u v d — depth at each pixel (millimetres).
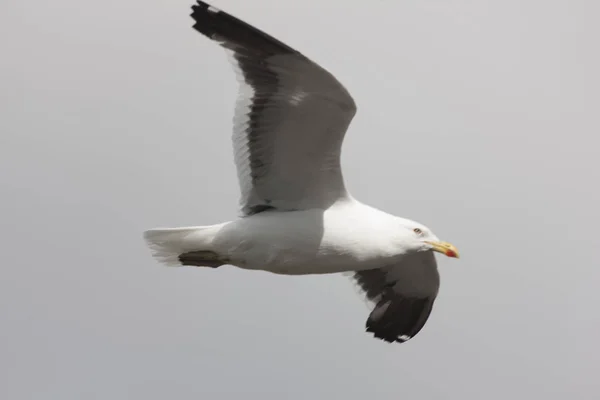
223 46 13297
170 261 14664
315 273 14750
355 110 13312
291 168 14297
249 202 14695
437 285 16688
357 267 14688
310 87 13211
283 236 14305
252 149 14180
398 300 17203
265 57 13156
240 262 14555
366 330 17281
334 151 13984
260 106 13719
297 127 13789
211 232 14438
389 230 14641
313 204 14570
